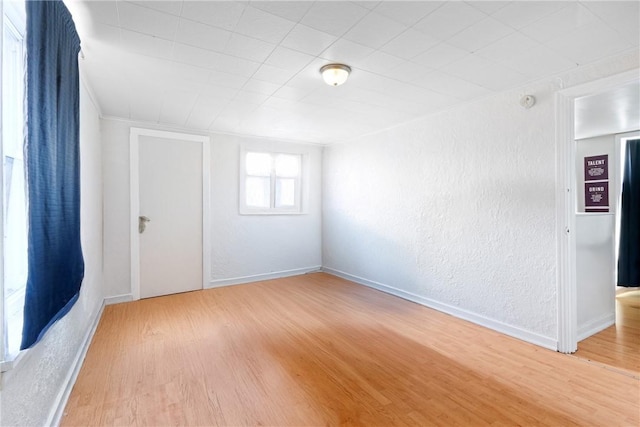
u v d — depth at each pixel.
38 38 1.18
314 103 3.13
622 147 4.34
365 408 1.79
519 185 2.68
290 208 5.13
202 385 2.01
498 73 2.41
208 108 3.30
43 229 1.26
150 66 2.29
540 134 2.54
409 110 3.34
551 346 2.49
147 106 3.23
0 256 1.03
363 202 4.53
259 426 1.65
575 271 2.46
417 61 2.22
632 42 1.96
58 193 1.47
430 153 3.50
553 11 1.64
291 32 1.85
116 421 1.67
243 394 1.92
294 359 2.36
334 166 5.12
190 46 2.01
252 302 3.74
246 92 2.83
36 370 1.40
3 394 1.07
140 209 3.83
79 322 2.29
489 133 2.90
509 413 1.74
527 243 2.64
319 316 3.28
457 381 2.06
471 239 3.08
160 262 3.98
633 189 4.26
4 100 1.26
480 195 2.99
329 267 5.27
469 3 1.57
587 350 2.48
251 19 1.71
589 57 2.15
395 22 1.74
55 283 1.42
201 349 2.51
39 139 1.21
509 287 2.77
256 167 4.80
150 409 1.77
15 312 1.34
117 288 3.70
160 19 1.71
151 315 3.29
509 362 2.30
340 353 2.46
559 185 2.43
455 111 3.21
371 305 3.63
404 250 3.87
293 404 1.82
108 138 3.62
